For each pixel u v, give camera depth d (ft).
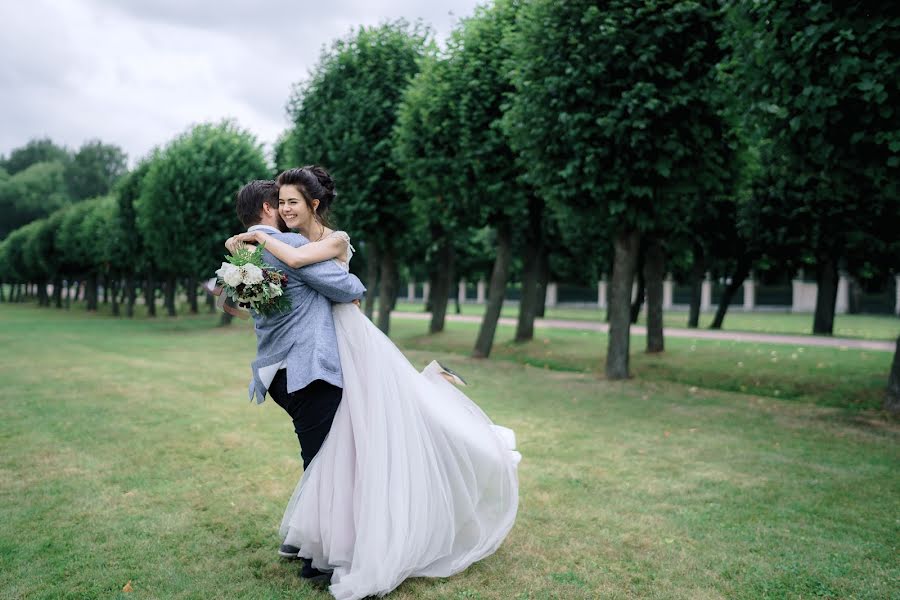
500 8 41.42
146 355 44.47
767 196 55.26
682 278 100.83
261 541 11.33
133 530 11.78
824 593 9.59
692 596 9.40
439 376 11.09
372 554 8.95
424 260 87.76
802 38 20.24
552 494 14.30
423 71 43.88
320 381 9.61
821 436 20.58
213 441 18.99
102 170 310.65
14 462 16.49
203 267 70.08
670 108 29.07
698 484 15.20
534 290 51.49
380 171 49.08
